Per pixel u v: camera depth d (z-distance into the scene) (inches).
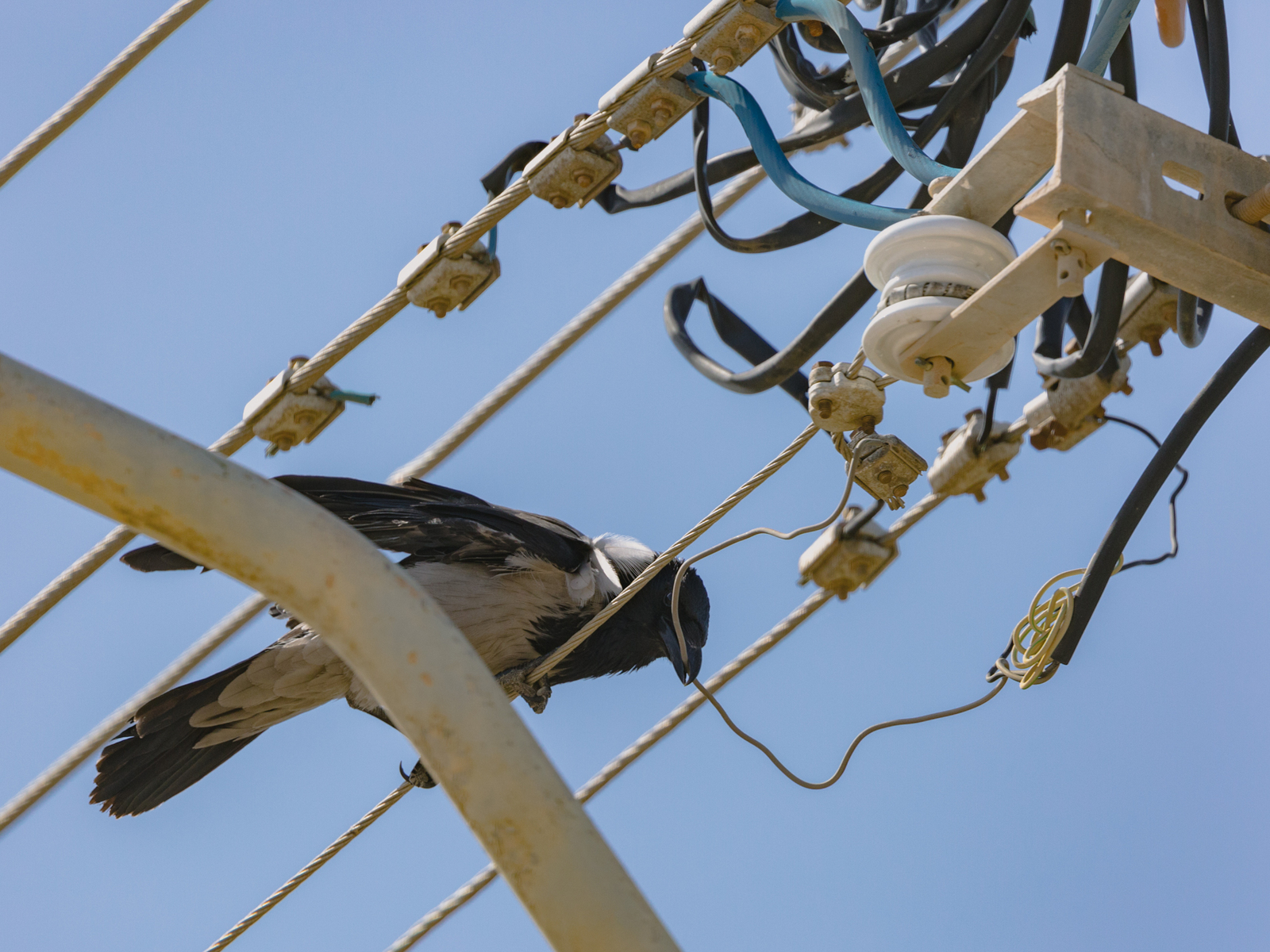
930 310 257.0
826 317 346.6
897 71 345.4
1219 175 247.6
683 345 392.8
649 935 124.0
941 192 268.1
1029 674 332.8
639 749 423.8
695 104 335.9
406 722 128.0
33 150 432.1
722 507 325.1
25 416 125.6
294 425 386.6
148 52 429.4
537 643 415.8
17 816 452.8
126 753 399.5
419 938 412.5
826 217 304.3
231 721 400.5
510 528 404.2
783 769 340.2
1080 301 408.8
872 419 307.4
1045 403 433.4
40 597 413.7
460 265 360.5
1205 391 305.9
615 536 429.4
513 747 127.5
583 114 344.2
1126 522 317.1
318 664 385.1
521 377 425.4
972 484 447.8
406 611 130.0
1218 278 248.8
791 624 435.5
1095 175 236.8
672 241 413.7
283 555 128.7
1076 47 322.3
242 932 375.9
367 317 371.2
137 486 127.0
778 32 323.9
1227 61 302.8
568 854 125.0
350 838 371.9
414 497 395.2
